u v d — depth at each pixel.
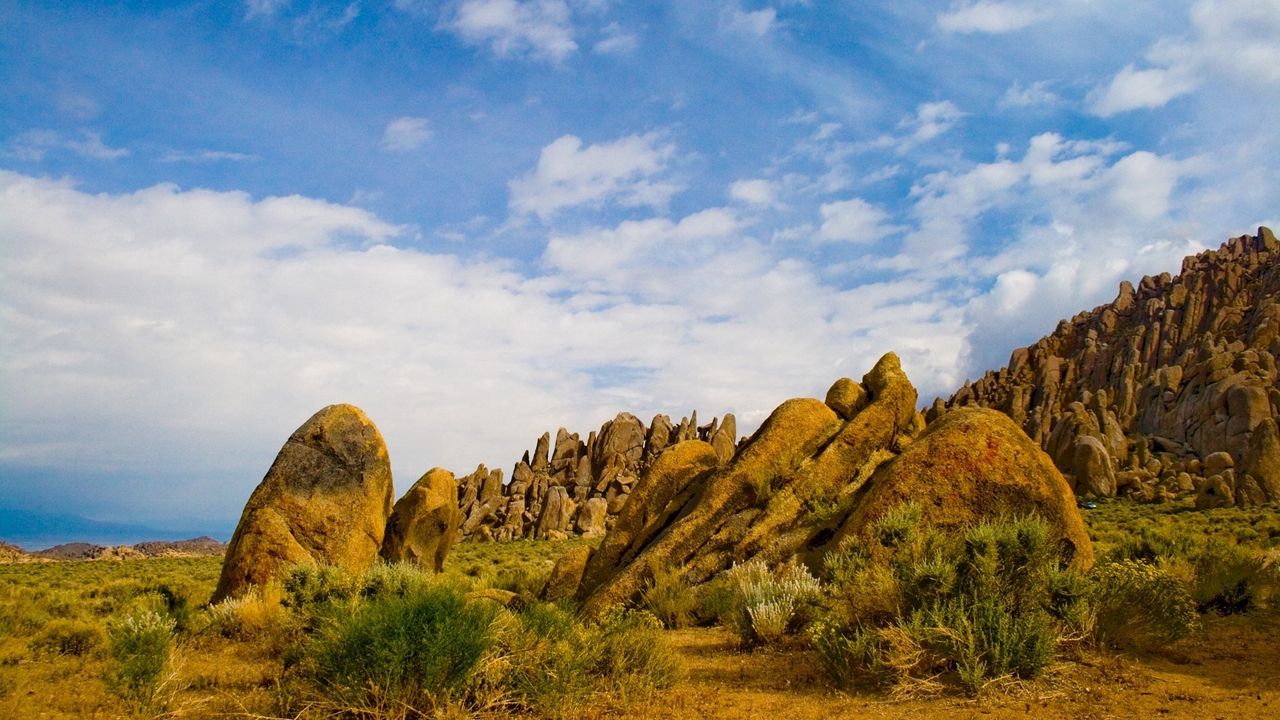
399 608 7.70
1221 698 7.50
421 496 25.39
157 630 9.01
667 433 98.94
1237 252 130.12
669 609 13.83
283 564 18.83
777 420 17.05
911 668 8.29
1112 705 7.26
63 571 41.88
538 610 9.25
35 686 9.76
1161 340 109.19
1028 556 9.67
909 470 14.12
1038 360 128.38
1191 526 37.91
